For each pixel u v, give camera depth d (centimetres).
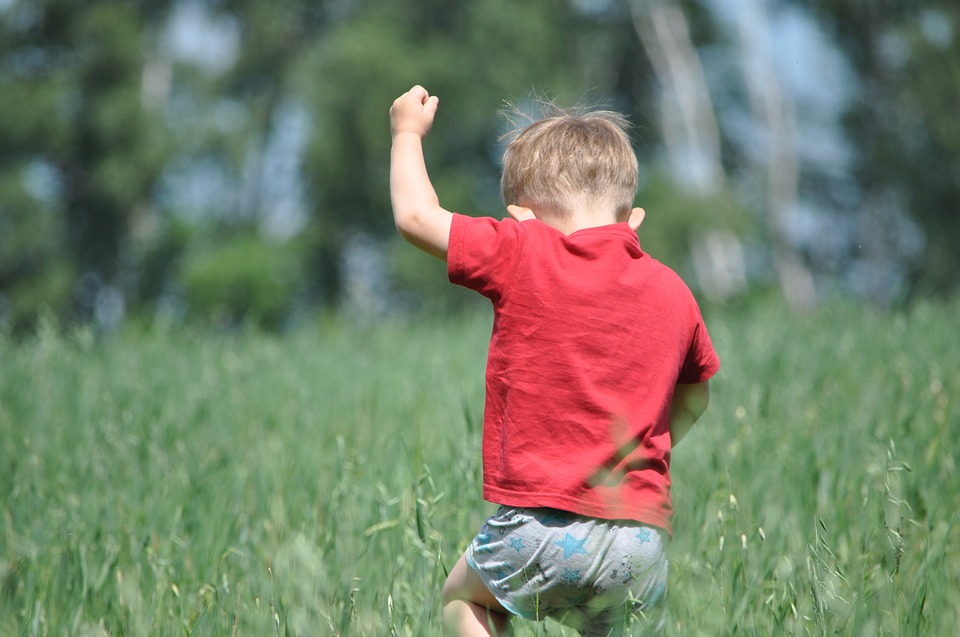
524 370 1008
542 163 1110
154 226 11644
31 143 10850
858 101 11931
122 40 11056
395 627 1058
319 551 1272
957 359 2334
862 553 1215
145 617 1134
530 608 999
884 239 11900
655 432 1003
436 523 1309
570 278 1024
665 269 1080
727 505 1323
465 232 1041
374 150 10494
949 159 11388
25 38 11225
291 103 11788
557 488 966
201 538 1404
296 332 3953
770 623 1050
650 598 995
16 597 1275
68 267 10981
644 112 12206
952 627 1006
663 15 11738
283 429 2097
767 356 2584
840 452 1569
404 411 2192
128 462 1808
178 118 11488
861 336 2905
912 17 11444
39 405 2312
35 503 1554
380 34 10562
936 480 1432
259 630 1051
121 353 3180
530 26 10631
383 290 11362
